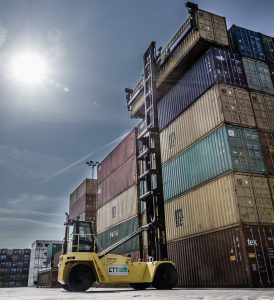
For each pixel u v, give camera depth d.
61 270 15.98
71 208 53.12
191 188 21.00
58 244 57.53
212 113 20.41
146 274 16.62
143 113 33.72
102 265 15.86
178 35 24.12
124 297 9.49
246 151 18.77
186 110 23.31
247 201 17.20
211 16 22.95
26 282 113.56
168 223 22.88
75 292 15.12
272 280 15.63
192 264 19.53
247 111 20.31
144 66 24.12
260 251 16.12
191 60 23.62
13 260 114.50
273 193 18.23
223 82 20.66
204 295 9.80
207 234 18.73
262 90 21.84
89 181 46.88
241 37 23.44
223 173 18.41
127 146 32.06
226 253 17.05
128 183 30.56
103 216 36.50
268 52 23.84
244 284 15.59
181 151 22.94
